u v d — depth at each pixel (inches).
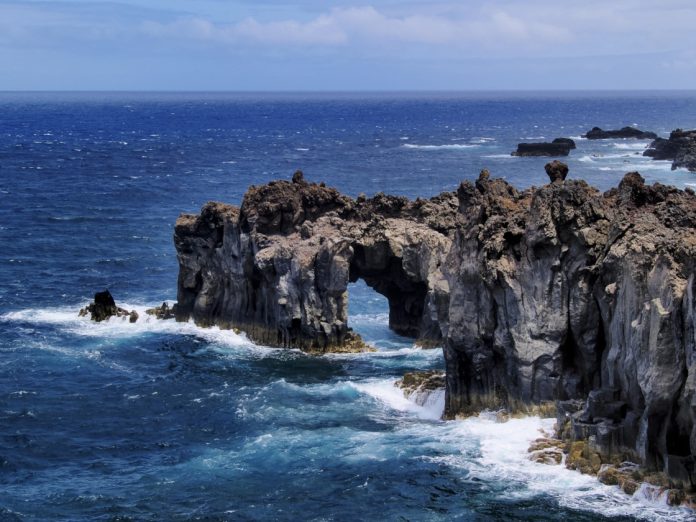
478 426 2262.6
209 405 2539.4
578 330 2171.5
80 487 2042.3
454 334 2346.2
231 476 2079.2
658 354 1820.9
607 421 2001.7
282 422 2389.3
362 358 2955.2
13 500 1979.6
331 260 2989.7
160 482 2059.5
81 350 3078.2
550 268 2194.9
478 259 2290.8
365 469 2074.3
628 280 1983.3
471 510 1868.8
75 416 2486.5
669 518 1775.3
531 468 2021.4
